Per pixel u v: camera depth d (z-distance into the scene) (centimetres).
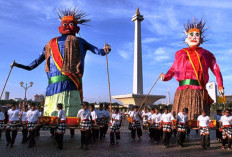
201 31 1456
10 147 1040
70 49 1358
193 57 1368
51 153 906
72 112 1302
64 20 1438
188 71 1364
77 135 1473
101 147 1063
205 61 1373
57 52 1363
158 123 1238
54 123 1127
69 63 1346
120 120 1204
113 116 1180
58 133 988
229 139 1042
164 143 1088
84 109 1017
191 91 1324
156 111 1270
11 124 1059
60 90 1321
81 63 1386
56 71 1351
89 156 858
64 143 1150
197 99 1302
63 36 1428
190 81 1348
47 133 1598
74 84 1353
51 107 1305
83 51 1429
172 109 1391
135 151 972
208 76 1375
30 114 1062
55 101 1306
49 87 1354
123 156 864
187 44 1460
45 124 1109
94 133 1223
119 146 1098
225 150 1028
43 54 1488
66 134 1524
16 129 1069
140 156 870
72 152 930
